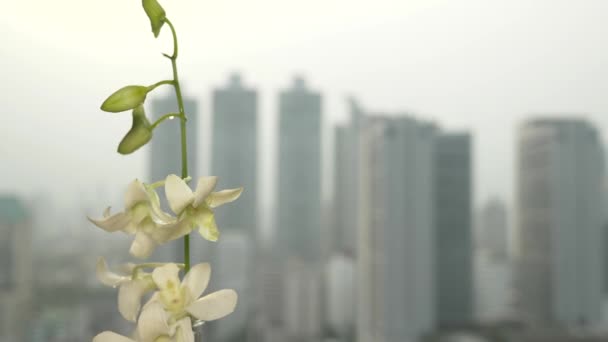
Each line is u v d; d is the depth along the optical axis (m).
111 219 0.38
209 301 0.40
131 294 0.40
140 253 0.38
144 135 0.41
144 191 0.38
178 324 0.39
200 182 0.37
